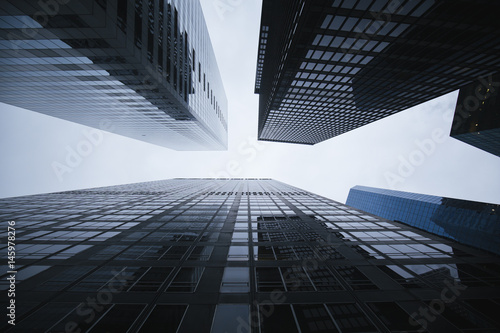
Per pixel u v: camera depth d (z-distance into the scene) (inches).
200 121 2331.4
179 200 1706.4
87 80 1221.7
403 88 1541.6
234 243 794.8
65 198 1776.6
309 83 1566.2
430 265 649.0
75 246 751.7
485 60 1144.2
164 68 1310.3
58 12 712.4
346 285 545.3
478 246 1578.5
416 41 1019.3
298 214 1246.9
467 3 788.0
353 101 1904.5
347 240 844.6
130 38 932.6
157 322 421.4
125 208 1376.7
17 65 1055.6
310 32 1002.7
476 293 521.0
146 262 639.1
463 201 2015.3
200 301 474.0
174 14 1492.4
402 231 957.2
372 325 432.8
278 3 1633.9
